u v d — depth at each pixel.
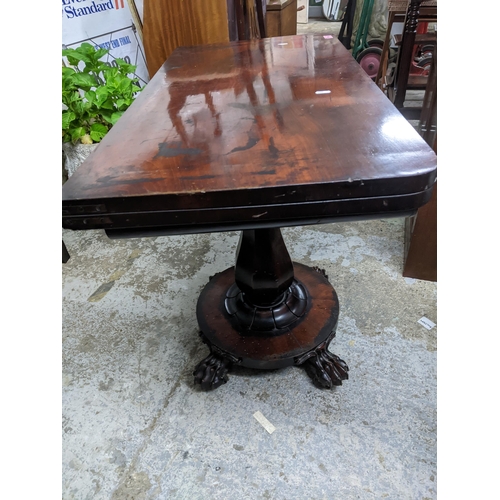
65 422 0.92
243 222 0.55
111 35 1.93
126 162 0.59
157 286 1.32
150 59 1.77
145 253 1.48
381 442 0.83
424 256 1.19
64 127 1.54
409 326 1.08
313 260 1.35
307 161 0.54
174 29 1.67
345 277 1.27
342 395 0.93
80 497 0.78
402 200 0.52
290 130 0.63
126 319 1.20
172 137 0.65
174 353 1.08
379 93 0.73
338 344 1.04
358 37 3.05
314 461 0.81
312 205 0.52
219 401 0.94
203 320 1.04
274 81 0.84
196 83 0.88
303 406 0.91
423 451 0.81
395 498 0.74
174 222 0.54
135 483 0.80
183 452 0.84
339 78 0.82
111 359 1.07
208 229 0.56
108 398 0.97
